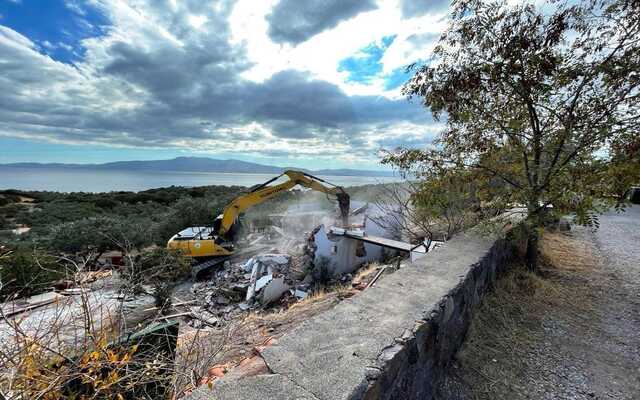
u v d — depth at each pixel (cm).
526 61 301
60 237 1091
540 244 497
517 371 216
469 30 320
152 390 196
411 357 154
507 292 325
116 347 191
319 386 115
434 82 345
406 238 895
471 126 353
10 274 319
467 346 236
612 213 907
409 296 201
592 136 277
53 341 182
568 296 333
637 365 228
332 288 763
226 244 1020
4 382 136
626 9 270
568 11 287
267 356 135
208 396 111
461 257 288
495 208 366
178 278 895
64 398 155
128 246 412
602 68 271
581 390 201
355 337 151
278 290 811
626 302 324
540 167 316
